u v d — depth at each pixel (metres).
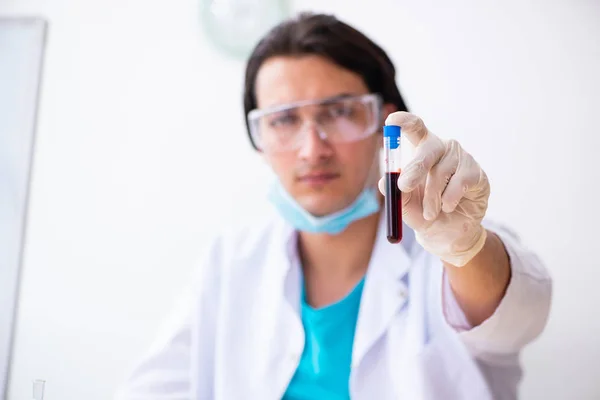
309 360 1.04
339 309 1.06
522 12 1.67
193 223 1.79
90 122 1.87
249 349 1.09
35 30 1.91
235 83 1.79
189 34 1.83
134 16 1.87
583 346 1.55
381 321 1.01
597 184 1.59
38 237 1.87
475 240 0.76
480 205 0.76
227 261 1.21
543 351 1.57
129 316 1.80
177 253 1.79
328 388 1.02
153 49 1.85
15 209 1.87
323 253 1.13
